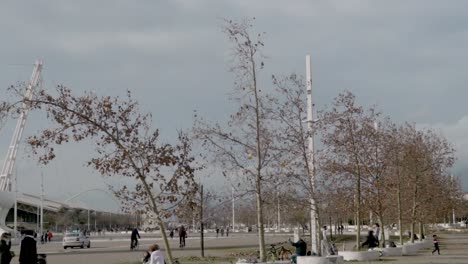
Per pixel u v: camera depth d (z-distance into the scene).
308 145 26.59
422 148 43.06
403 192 42.09
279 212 27.59
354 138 32.97
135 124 18.95
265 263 21.69
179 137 36.16
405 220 45.88
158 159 18.11
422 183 43.28
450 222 124.75
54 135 17.34
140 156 18.02
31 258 19.25
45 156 17.39
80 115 17.41
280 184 26.17
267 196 23.39
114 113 17.81
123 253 44.09
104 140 17.91
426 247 44.59
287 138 42.16
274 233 92.81
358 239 32.59
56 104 17.23
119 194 19.41
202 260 32.88
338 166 32.75
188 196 18.69
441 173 48.25
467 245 47.97
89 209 163.25
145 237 91.69
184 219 21.16
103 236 102.38
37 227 142.50
